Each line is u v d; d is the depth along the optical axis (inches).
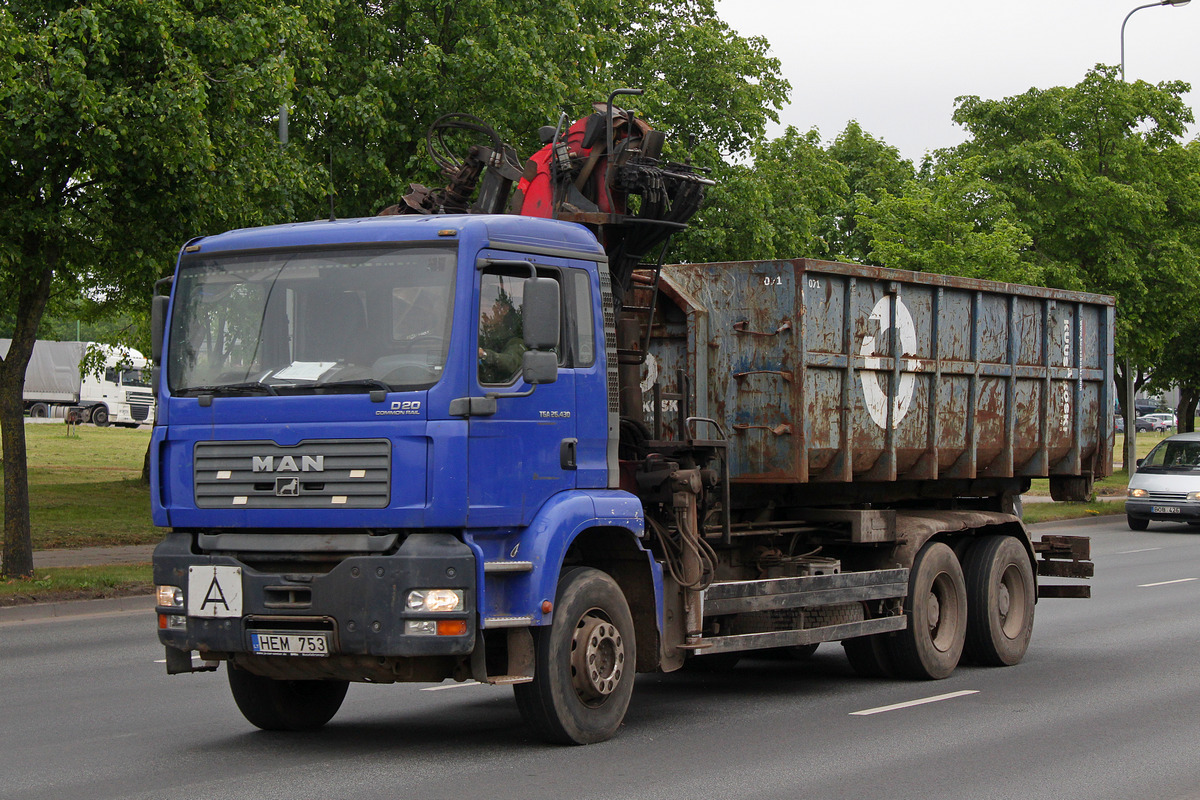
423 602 323.3
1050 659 553.0
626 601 383.2
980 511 565.9
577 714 362.3
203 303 359.6
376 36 992.2
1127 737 385.1
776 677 517.3
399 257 342.3
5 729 394.3
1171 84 1520.7
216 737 382.9
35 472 1545.3
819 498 507.2
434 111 1003.9
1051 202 1460.4
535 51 1024.9
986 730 395.9
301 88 927.7
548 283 338.0
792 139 1530.5
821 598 457.7
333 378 339.6
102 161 677.9
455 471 327.9
